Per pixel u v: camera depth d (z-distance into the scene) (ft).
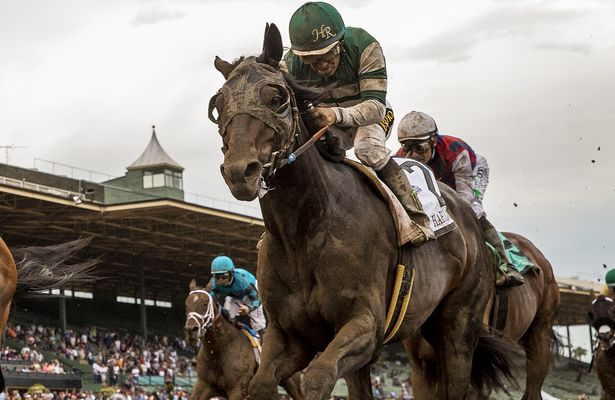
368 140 14.65
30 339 87.66
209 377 31.07
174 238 108.17
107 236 101.86
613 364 25.76
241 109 12.09
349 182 13.74
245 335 31.12
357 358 12.62
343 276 13.01
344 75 14.75
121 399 76.07
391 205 13.92
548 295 23.47
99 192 102.99
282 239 13.25
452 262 15.33
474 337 16.25
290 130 12.46
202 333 30.32
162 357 102.73
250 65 12.54
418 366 18.43
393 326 14.12
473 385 17.81
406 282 13.97
